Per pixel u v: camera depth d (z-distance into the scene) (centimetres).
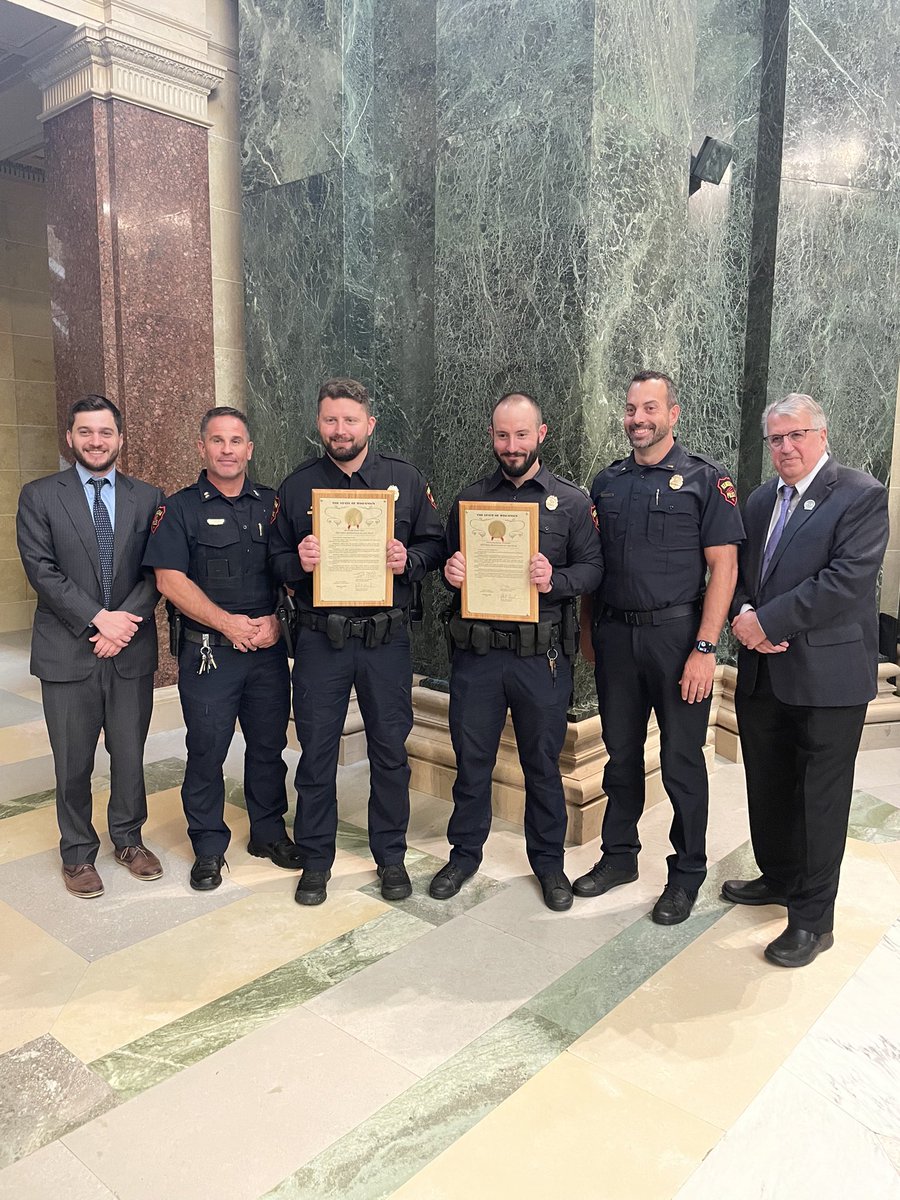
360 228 423
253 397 470
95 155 434
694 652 277
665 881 319
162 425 466
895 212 440
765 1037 230
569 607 292
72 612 290
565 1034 230
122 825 322
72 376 468
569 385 346
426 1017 237
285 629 302
